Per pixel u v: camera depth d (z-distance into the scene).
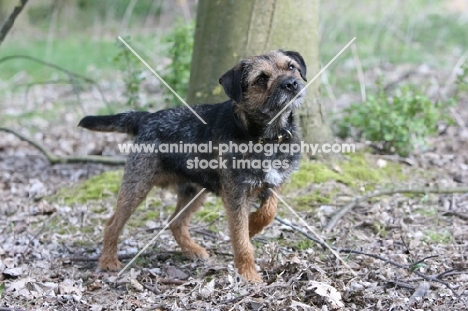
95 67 4.38
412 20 4.63
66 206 2.40
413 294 1.83
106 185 2.50
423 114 2.71
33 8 5.92
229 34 2.42
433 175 2.54
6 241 2.20
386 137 2.62
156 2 5.73
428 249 2.08
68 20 5.82
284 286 1.84
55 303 1.87
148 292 1.91
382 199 2.36
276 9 2.40
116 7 5.78
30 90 3.93
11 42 5.24
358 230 2.20
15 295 1.89
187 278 1.98
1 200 2.48
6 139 3.11
